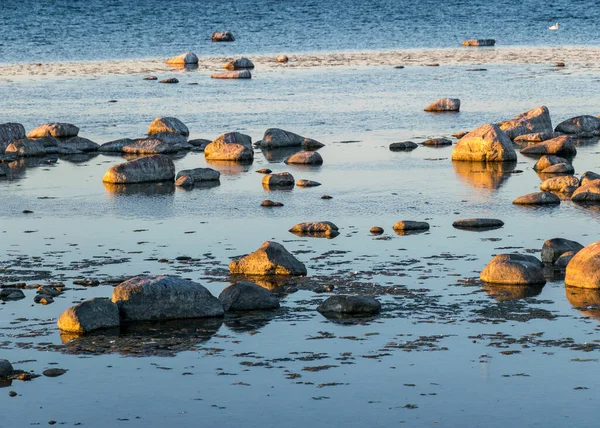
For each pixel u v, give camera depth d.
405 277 43.69
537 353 34.75
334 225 52.47
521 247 48.50
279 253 44.81
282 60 150.25
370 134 85.69
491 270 42.94
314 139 83.69
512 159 72.75
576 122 84.75
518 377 32.88
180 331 37.69
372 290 41.91
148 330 37.84
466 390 32.03
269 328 37.75
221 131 88.12
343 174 68.50
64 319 37.84
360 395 31.80
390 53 162.12
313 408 30.97
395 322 38.03
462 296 41.00
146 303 39.03
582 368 33.44
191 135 86.19
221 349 35.72
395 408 30.89
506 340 35.97
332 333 37.03
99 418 30.62
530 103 101.56
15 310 39.91
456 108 98.00
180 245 49.59
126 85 122.50
